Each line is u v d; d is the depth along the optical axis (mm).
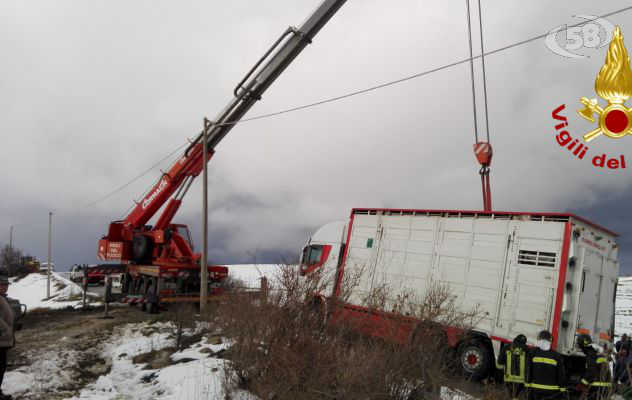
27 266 60781
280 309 5969
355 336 5828
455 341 7273
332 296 6137
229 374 6391
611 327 9797
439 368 6156
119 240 18266
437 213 10719
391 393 5297
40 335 11711
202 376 7281
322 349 5355
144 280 16750
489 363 9086
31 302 32656
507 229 9594
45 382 7973
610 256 9938
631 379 5465
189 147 16609
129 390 7715
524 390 7301
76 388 8094
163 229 16953
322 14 14062
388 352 5469
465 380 8344
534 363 6801
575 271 8836
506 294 9242
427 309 6633
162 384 7449
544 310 8750
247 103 15305
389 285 10883
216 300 14594
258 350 6008
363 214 12078
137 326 12195
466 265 9922
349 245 12047
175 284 15492
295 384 5203
